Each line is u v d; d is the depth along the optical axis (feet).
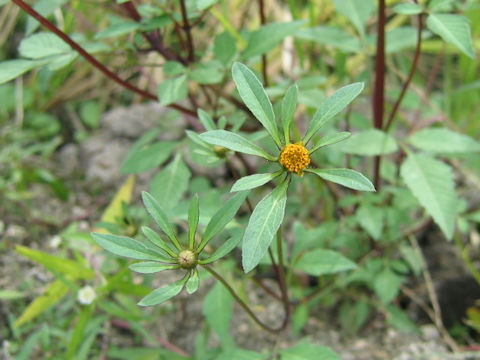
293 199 1.21
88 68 1.62
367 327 1.15
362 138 0.98
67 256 1.24
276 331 0.91
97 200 1.42
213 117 1.04
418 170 0.96
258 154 0.61
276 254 0.92
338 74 1.18
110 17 1.06
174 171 0.96
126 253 0.61
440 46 1.51
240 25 1.60
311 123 0.62
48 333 0.97
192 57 1.01
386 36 1.13
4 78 0.85
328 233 1.11
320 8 1.51
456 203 0.93
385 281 1.07
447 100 1.43
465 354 1.06
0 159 1.32
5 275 1.19
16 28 1.70
